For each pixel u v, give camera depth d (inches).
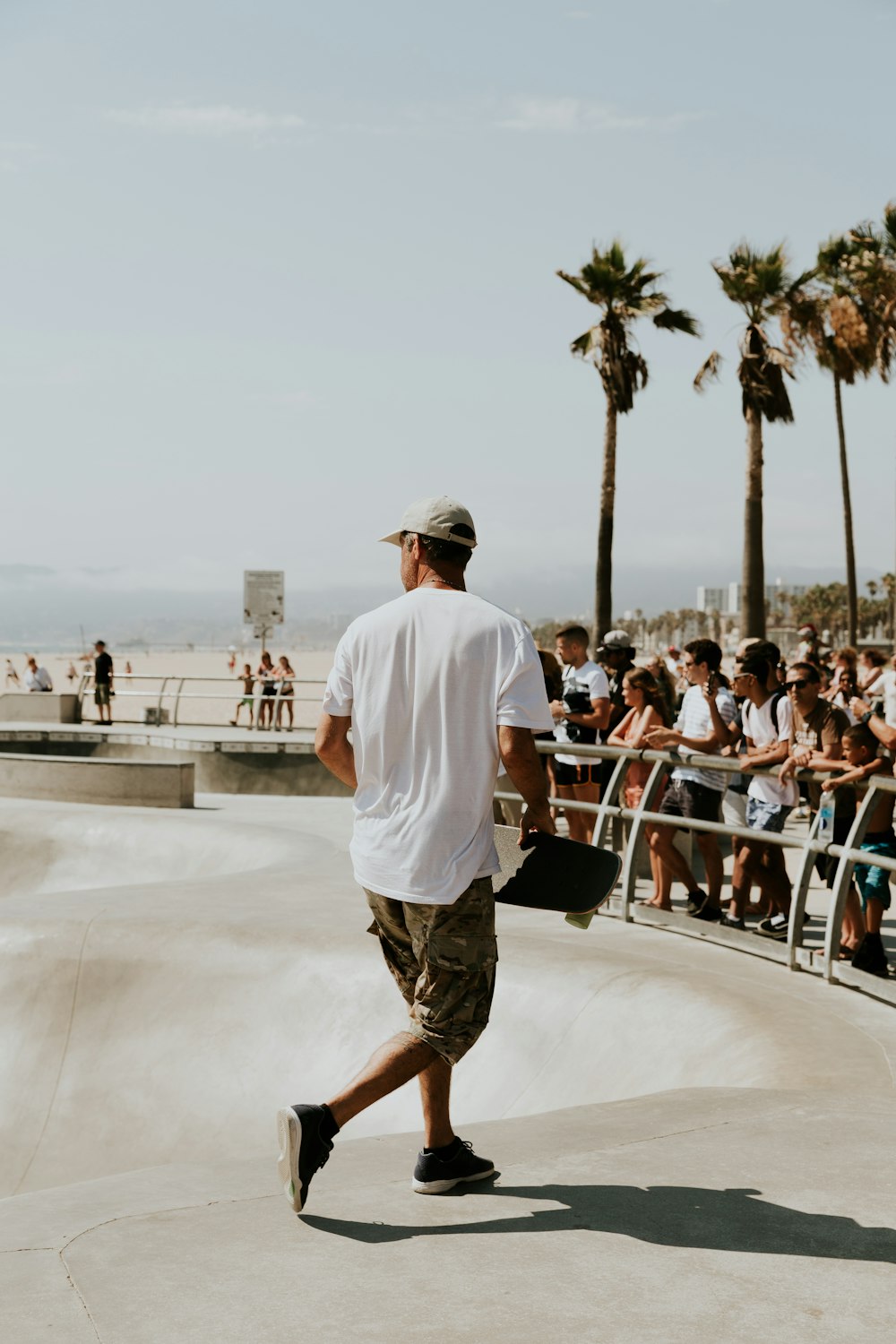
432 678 121.9
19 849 514.0
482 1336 96.0
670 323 1266.0
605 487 1289.4
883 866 220.8
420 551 128.6
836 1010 215.2
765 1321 99.0
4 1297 102.9
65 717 1056.2
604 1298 102.7
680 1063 208.7
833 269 1411.2
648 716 344.2
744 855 290.8
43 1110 269.3
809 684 260.7
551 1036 236.8
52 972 291.7
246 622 1010.7
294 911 308.5
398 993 260.8
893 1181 130.6
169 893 337.7
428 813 121.3
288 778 724.7
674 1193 126.4
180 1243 114.3
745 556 1266.0
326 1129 116.6
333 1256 111.2
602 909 317.7
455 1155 127.9
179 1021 276.4
